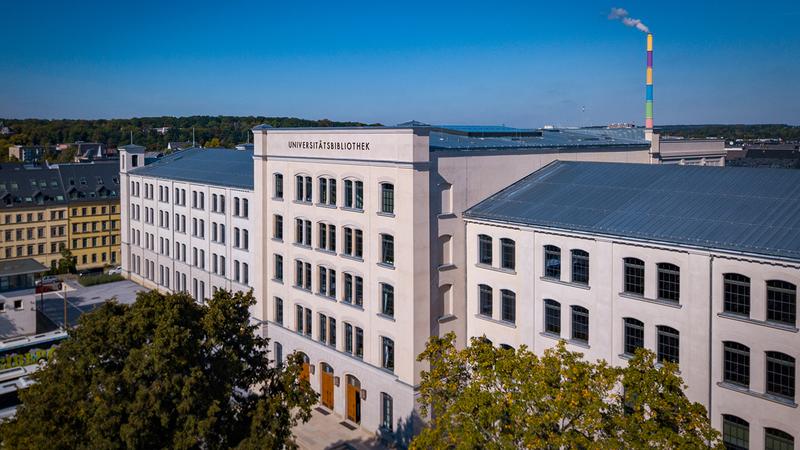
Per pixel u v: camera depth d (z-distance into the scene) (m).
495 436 27.55
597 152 60.72
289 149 54.56
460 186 47.03
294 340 55.56
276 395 32.53
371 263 47.34
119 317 31.59
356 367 49.19
